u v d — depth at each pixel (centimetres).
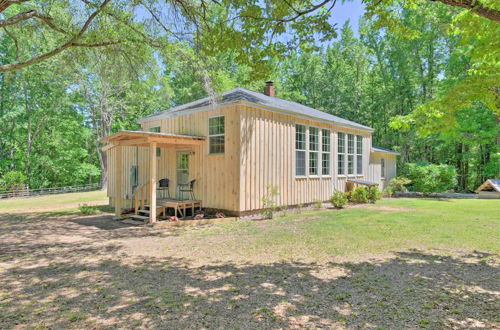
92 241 677
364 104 2917
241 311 315
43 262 514
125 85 2269
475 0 375
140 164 1260
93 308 329
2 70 711
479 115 1853
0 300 355
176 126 1176
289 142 1143
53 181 3206
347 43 3158
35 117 2816
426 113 776
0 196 2223
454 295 346
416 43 2302
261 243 623
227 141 981
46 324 295
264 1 504
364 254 527
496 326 275
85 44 820
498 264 459
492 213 978
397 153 2019
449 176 1784
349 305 325
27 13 715
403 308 315
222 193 991
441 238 632
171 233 757
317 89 3112
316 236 673
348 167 1524
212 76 952
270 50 555
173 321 295
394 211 1064
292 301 338
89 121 3067
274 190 1003
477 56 588
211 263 493
